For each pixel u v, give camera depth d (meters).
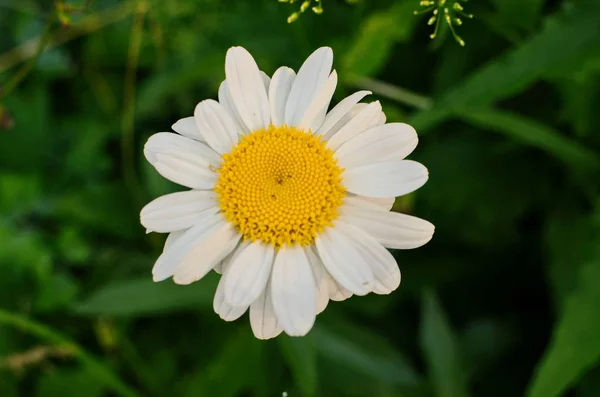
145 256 0.28
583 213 0.27
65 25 0.25
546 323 0.28
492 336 0.28
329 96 0.21
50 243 0.28
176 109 0.30
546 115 0.28
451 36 0.27
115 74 0.31
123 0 0.30
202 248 0.20
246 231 0.20
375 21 0.25
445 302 0.28
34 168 0.30
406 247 0.20
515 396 0.27
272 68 0.28
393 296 0.28
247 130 0.21
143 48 0.30
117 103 0.31
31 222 0.29
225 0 0.28
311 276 0.20
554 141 0.25
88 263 0.29
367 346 0.26
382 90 0.26
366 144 0.20
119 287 0.25
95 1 0.29
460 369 0.25
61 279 0.28
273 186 0.20
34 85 0.31
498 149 0.28
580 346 0.23
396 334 0.28
